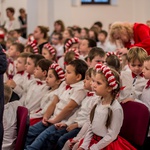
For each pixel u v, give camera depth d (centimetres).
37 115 444
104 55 466
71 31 916
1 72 316
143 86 404
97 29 946
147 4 1250
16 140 348
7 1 1394
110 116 331
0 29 1012
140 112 341
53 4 1175
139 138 340
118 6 1318
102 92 335
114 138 330
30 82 482
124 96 383
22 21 1221
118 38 538
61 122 405
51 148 396
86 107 390
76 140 363
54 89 441
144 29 529
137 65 402
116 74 336
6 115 357
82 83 410
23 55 531
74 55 515
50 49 584
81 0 1295
